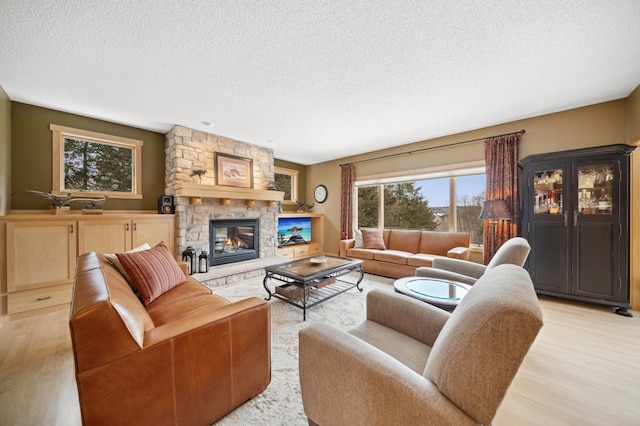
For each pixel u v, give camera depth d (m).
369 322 1.53
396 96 2.72
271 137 4.18
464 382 0.70
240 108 3.01
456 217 4.19
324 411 1.03
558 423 1.27
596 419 1.30
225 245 4.19
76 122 3.20
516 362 0.64
